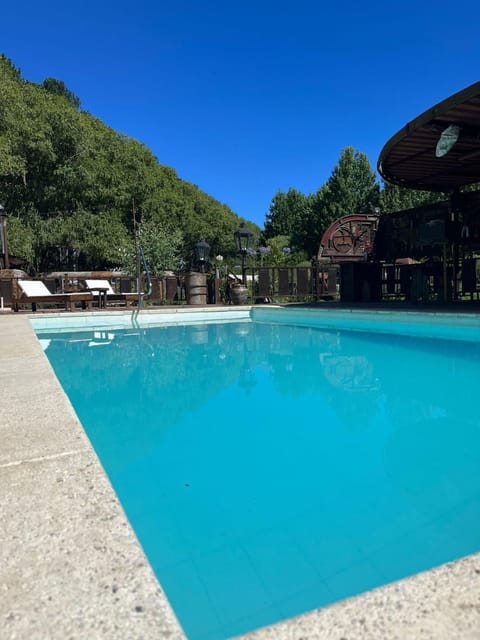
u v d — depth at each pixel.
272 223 50.38
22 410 2.12
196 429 3.00
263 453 2.55
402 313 7.77
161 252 20.56
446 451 2.53
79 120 24.94
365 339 6.98
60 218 23.84
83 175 24.38
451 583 0.89
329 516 1.81
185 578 1.41
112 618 0.79
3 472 1.42
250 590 1.35
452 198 9.63
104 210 26.53
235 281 14.01
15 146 21.83
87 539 1.03
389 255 12.00
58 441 1.70
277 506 1.91
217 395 3.89
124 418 3.27
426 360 5.23
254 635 0.75
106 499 1.23
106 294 11.70
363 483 2.13
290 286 13.89
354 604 0.83
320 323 9.42
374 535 1.66
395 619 0.78
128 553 0.98
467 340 6.57
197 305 13.26
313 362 5.29
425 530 1.70
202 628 1.19
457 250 10.00
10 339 4.89
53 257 26.05
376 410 3.37
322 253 12.25
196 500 1.99
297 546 1.60
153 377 4.62
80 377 4.64
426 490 2.04
